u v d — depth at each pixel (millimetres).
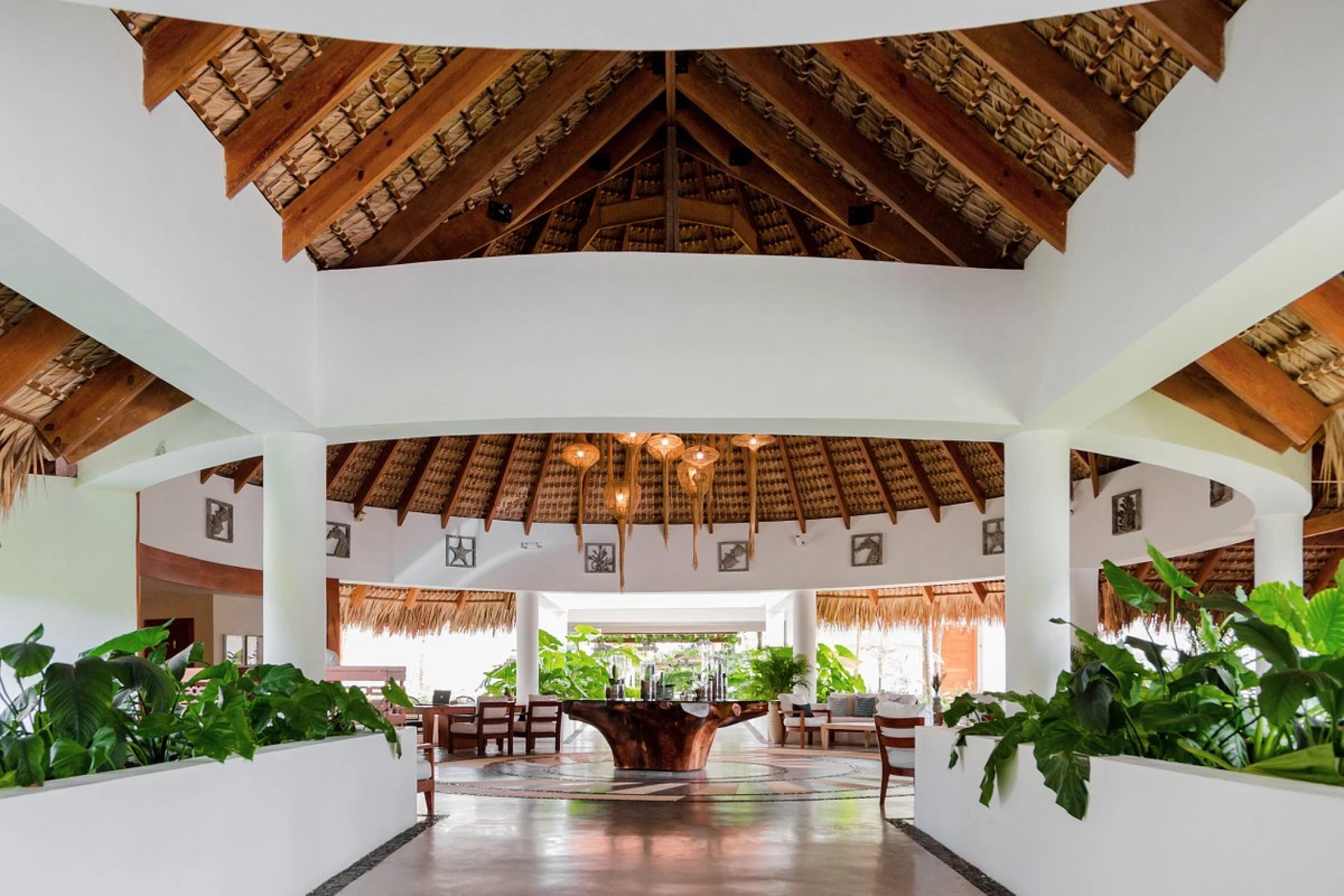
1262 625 3658
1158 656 4566
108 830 3424
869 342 7246
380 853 6328
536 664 15508
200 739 4270
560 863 6000
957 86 6266
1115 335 5785
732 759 13016
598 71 7359
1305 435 6930
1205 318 5156
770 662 15797
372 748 6477
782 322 7246
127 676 4086
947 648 20828
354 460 13117
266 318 6426
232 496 11570
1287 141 4129
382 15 3504
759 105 8078
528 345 7227
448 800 8805
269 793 4762
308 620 7160
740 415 7164
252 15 3484
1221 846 3264
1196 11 4645
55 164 4234
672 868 5855
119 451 7848
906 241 8086
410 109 6480
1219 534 9758
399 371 7223
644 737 11328
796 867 5887
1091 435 7418
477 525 14688
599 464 14719
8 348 6207
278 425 7168
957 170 6988
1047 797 4809
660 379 7176
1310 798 2816
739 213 10383
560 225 10508
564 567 14992
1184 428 7496
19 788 3225
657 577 15109
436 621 15891
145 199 4953
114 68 4711
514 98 7262
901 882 5508
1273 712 3312
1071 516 12438
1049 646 7160
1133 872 3885
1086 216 6242
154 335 5340
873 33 3641
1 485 7156
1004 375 7242
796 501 14750
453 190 7414
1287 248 4316
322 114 5859
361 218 7195
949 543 13750
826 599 16922
